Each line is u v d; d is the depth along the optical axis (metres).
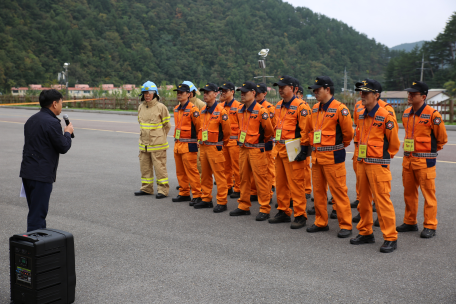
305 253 4.62
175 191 7.69
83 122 22.42
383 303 3.50
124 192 7.50
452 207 6.34
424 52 88.25
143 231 5.36
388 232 4.70
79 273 4.10
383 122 4.68
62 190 7.56
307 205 6.80
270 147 6.05
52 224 5.63
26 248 3.27
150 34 192.75
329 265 4.28
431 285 3.82
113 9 191.88
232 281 3.91
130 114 31.77
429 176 5.11
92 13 181.38
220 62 173.12
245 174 6.07
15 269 3.36
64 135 4.51
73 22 172.50
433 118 5.03
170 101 34.59
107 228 5.48
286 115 5.68
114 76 152.25
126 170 9.45
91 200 6.90
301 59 195.38
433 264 4.30
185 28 199.00
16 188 7.62
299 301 3.53
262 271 4.13
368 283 3.86
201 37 190.38
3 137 15.67
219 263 4.33
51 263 3.33
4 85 119.19
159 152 7.13
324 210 5.38
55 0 180.50
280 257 4.50
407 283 3.87
